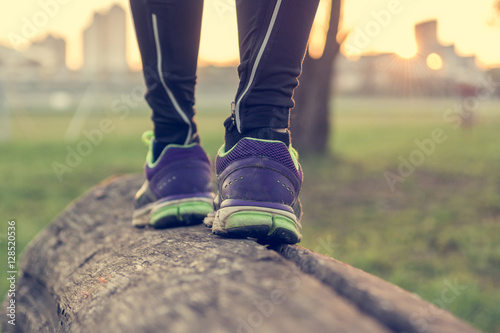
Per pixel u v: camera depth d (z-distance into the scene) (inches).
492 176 284.0
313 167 314.2
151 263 48.0
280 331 29.1
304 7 48.4
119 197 93.0
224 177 52.5
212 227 52.3
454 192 242.4
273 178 50.3
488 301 114.7
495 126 602.9
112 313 39.5
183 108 60.6
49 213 188.2
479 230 174.1
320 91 363.9
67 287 65.4
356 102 1439.5
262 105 50.9
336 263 42.0
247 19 49.6
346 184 262.5
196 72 59.9
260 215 48.2
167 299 35.4
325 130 367.6
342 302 33.6
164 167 62.1
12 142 424.2
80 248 76.9
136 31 58.3
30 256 90.8
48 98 1045.8
